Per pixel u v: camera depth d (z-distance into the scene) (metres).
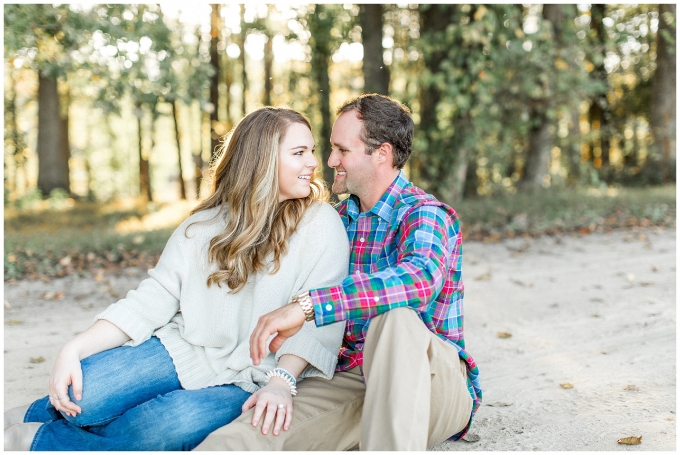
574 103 10.89
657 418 2.73
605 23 14.18
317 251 2.30
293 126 2.33
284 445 2.05
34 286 6.06
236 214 2.29
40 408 2.39
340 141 2.38
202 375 2.30
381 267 2.35
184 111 24.91
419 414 1.89
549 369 3.50
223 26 14.43
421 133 10.93
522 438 2.57
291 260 2.29
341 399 2.21
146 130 24.33
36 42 8.25
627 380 3.26
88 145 27.31
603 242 8.04
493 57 9.38
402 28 13.41
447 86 9.65
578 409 2.89
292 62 14.68
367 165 2.37
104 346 2.25
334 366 2.25
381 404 1.93
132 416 2.08
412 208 2.28
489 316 4.72
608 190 12.70
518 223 9.30
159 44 8.94
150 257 7.57
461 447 2.49
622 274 6.02
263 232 2.31
